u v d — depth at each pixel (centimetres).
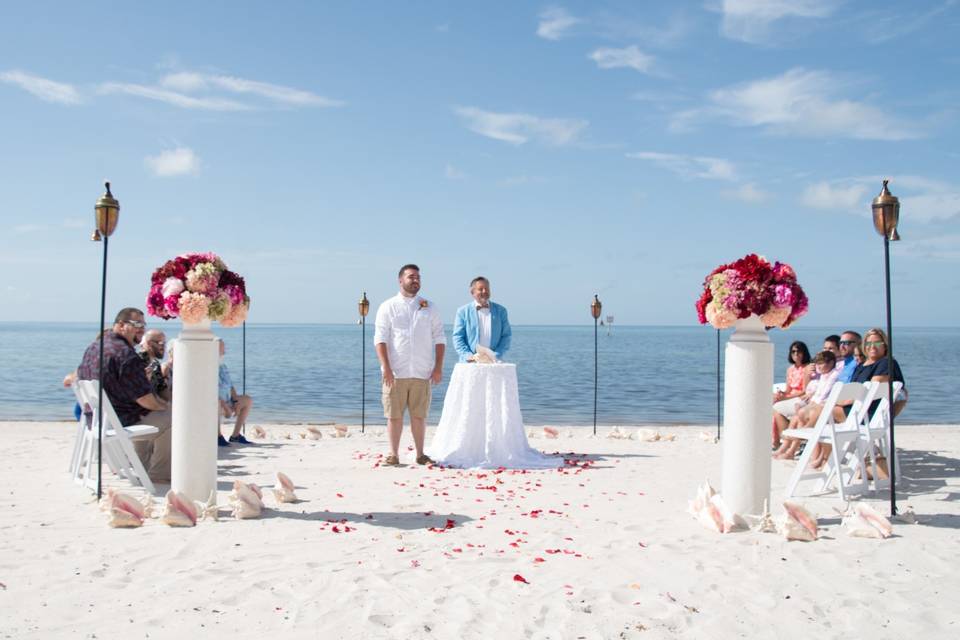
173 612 404
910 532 573
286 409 1978
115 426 723
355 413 1892
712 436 1236
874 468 769
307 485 789
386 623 392
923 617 405
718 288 589
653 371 3678
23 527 580
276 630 382
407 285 955
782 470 902
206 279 613
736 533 571
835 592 441
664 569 483
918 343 10412
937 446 1159
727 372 605
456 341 1055
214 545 533
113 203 658
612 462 991
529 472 898
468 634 380
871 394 762
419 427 961
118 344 773
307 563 490
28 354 4922
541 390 2644
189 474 625
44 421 1659
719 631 387
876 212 618
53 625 386
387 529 588
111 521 578
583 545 541
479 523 613
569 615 404
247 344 7488
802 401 1016
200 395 625
